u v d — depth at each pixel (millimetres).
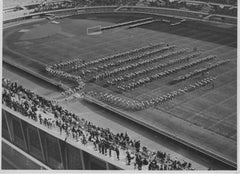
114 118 85938
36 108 83125
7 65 119750
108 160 66562
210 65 111688
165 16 171750
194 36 142625
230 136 77625
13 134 84312
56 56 126375
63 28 160875
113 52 127750
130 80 103750
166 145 75438
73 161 72750
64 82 105000
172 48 128625
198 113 86750
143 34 148000
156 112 87500
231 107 88750
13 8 179000
